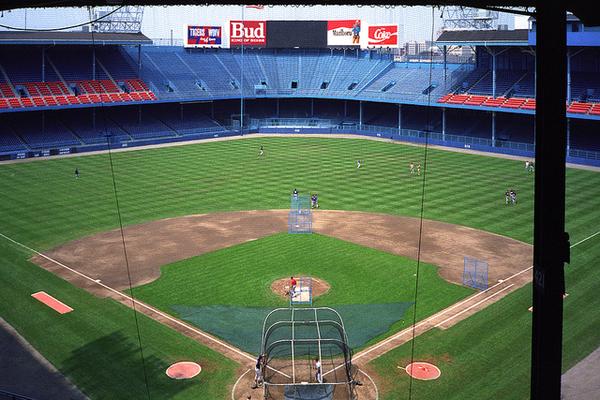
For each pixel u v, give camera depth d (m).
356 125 138.00
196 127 132.88
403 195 77.44
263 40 144.88
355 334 39.81
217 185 82.88
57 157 105.69
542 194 20.69
